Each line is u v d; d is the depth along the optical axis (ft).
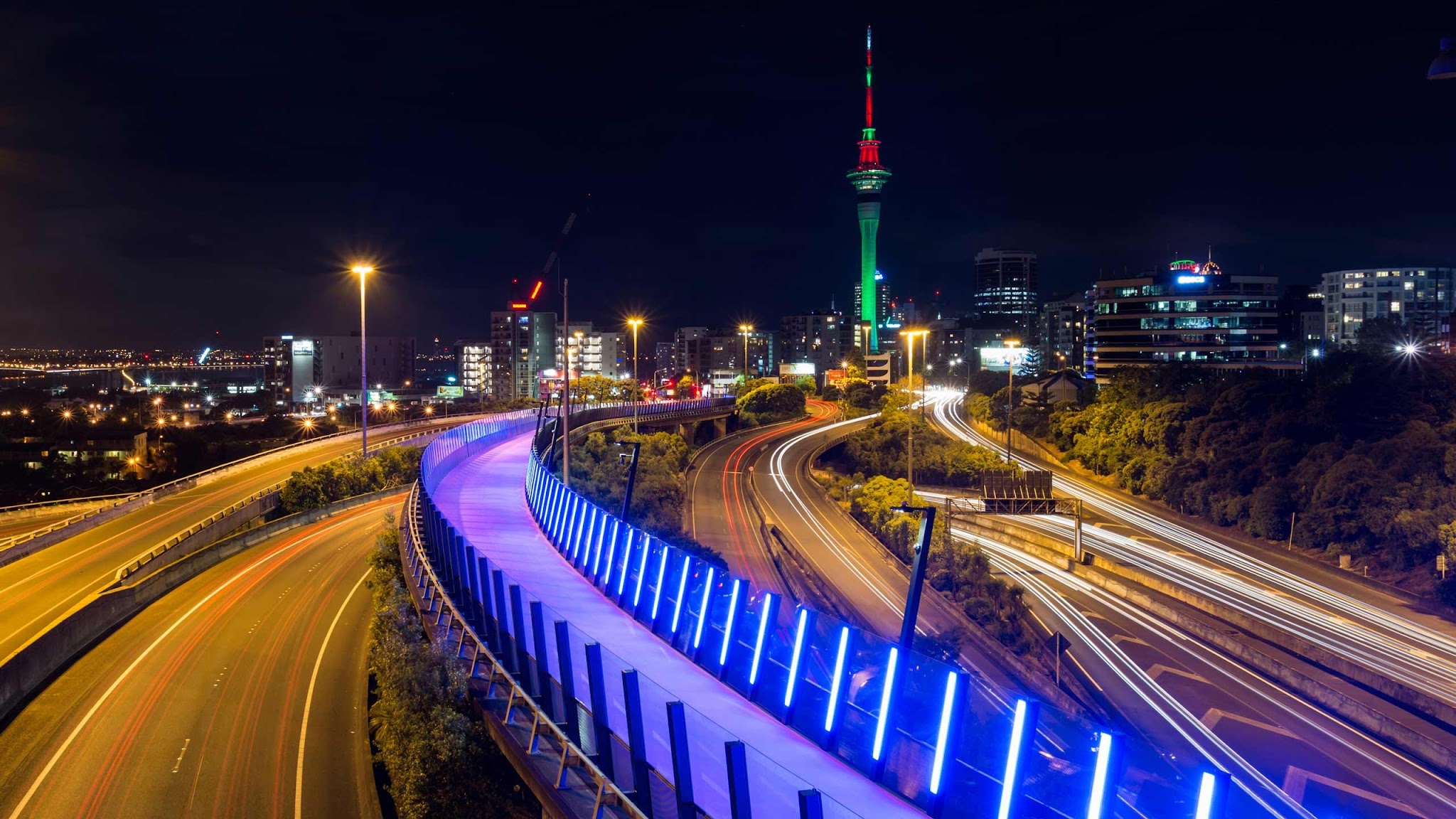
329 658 167.63
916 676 88.33
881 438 471.62
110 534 256.11
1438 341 549.13
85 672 157.99
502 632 114.83
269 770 126.62
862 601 224.74
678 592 107.76
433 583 146.20
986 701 100.94
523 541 173.27
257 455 388.98
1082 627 245.45
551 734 101.35
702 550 205.16
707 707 88.89
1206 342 644.27
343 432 484.33
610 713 90.48
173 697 148.56
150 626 183.32
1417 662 209.97
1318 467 321.93
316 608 196.95
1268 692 204.23
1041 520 364.17
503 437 411.34
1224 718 190.70
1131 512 376.89
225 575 223.10
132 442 485.97
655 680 96.22
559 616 120.06
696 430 589.73
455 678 115.85
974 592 240.73
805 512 342.03
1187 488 368.68
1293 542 312.91
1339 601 256.32
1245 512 338.34
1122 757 55.88
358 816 116.06
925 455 445.37
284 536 266.77
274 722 140.97
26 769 124.47
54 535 246.88
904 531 281.13
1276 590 266.16
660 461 362.12
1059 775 67.00
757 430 596.29
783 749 78.95
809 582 242.99
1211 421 392.47
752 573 257.34
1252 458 355.97
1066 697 169.17
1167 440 411.54
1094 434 465.47
